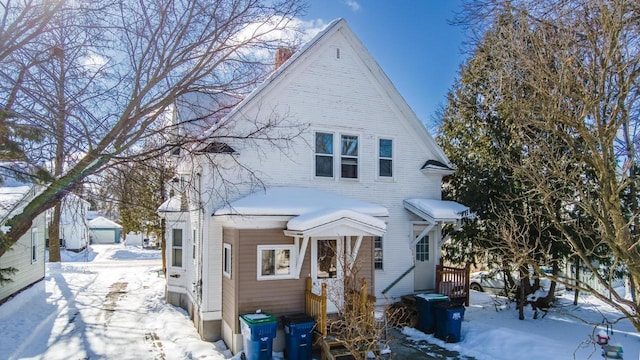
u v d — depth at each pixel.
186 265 14.98
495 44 7.32
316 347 9.98
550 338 10.62
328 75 12.95
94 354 10.02
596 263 13.71
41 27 6.47
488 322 12.38
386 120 13.83
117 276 23.89
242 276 10.00
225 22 8.37
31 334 11.12
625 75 5.65
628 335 11.02
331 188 12.78
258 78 9.36
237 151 11.44
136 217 23.92
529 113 6.59
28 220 6.86
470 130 15.08
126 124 7.60
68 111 6.84
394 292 13.45
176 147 8.16
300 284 10.57
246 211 9.95
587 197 6.52
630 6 5.26
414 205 13.41
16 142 6.05
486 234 12.97
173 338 11.23
